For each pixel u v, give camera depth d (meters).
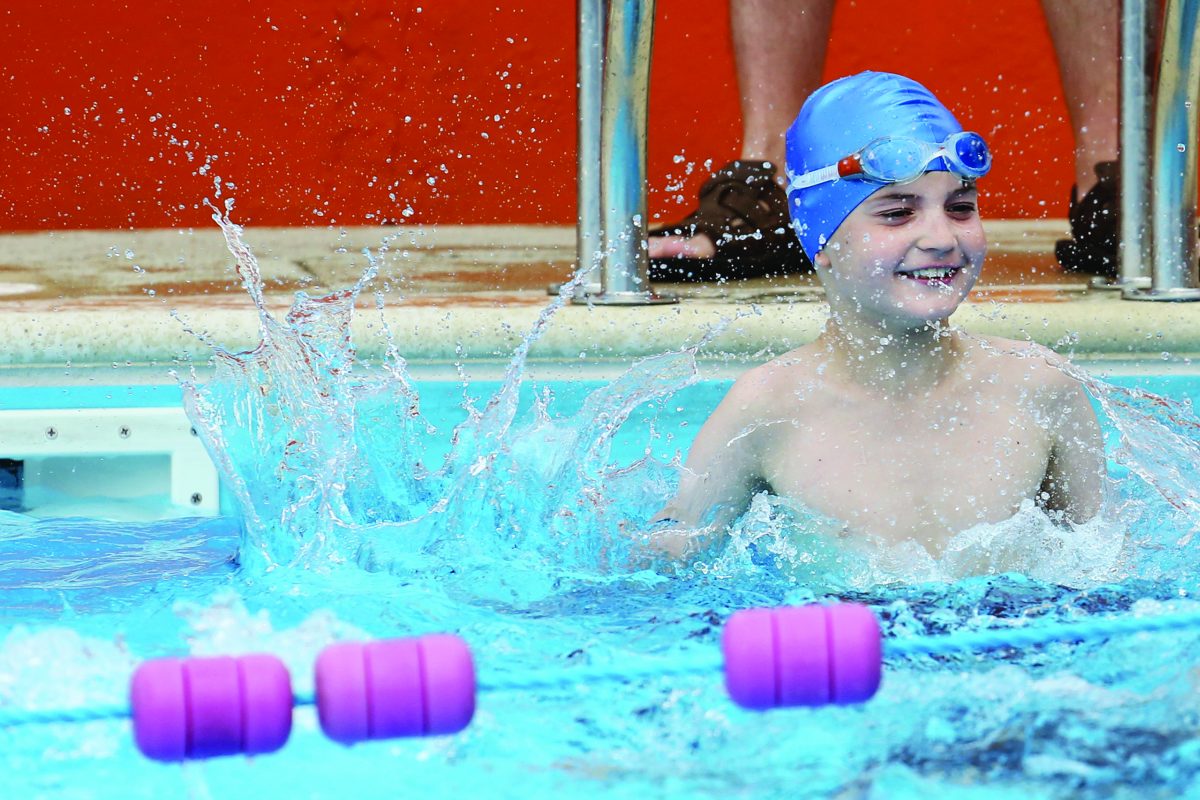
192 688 3.60
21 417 7.55
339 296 9.05
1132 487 6.63
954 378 6.20
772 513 6.28
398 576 5.80
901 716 4.08
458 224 15.08
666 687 4.31
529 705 4.23
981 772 3.75
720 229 10.78
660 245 10.74
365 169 14.96
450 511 6.35
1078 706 4.11
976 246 5.90
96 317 8.88
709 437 6.23
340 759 3.91
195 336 8.85
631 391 6.98
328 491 6.43
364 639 4.71
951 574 5.89
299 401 6.86
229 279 11.43
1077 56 11.22
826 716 4.09
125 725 4.07
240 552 6.27
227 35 14.70
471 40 14.84
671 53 14.93
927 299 5.84
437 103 14.91
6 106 14.60
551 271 11.74
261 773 3.85
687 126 15.04
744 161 11.02
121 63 14.69
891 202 5.84
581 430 6.71
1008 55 15.28
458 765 3.88
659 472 6.68
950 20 15.23
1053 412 6.26
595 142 9.21
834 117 6.12
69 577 6.02
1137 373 8.49
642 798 3.69
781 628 3.86
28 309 9.29
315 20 14.73
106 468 7.75
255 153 14.91
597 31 9.05
